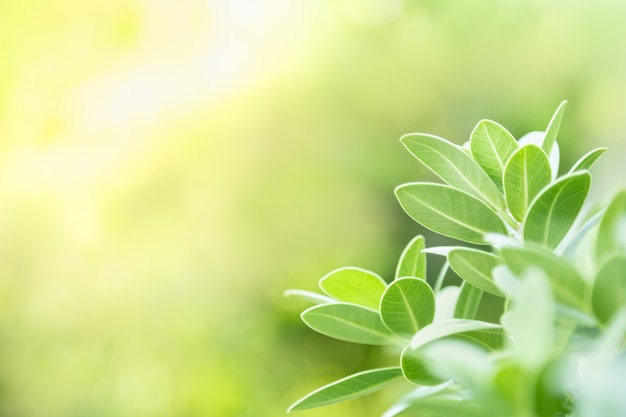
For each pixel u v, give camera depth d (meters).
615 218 0.52
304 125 3.66
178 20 3.48
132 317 3.35
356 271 0.66
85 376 3.26
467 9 3.91
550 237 0.57
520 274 0.51
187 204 3.49
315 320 0.64
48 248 3.34
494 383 0.47
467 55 3.89
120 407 3.22
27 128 3.32
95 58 3.38
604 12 3.83
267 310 3.51
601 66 3.86
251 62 3.66
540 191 0.58
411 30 3.91
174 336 3.36
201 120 3.52
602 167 3.57
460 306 0.65
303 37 3.75
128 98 3.42
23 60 3.29
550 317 0.48
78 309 3.33
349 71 3.76
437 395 0.61
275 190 3.57
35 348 3.30
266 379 3.36
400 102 3.77
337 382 0.62
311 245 3.56
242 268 3.49
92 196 3.39
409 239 3.68
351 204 3.60
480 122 0.63
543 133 0.66
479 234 0.61
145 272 3.38
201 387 3.24
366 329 0.64
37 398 3.27
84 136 3.39
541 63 3.88
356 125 3.75
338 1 3.79
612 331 0.47
